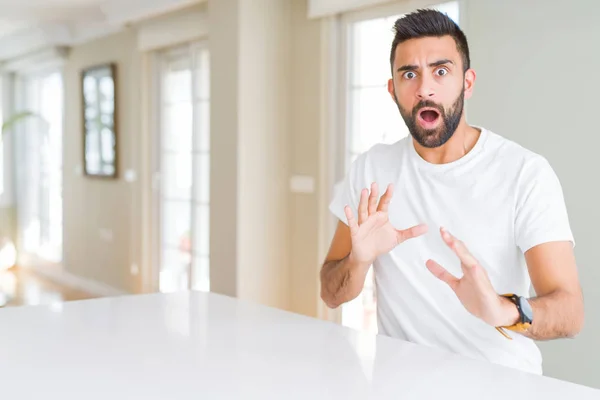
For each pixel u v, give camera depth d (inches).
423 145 52.9
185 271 196.5
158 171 206.8
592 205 100.6
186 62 193.2
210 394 35.6
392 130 136.7
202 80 184.5
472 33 115.6
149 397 35.1
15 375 38.8
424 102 51.0
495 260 51.9
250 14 154.3
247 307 58.5
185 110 194.1
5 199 288.8
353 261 53.7
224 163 159.0
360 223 51.1
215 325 51.5
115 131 220.1
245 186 156.0
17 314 55.1
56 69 261.6
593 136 100.0
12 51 268.2
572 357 103.8
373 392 36.2
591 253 101.0
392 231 51.3
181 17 184.4
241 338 47.5
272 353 43.8
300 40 156.3
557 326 45.1
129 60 213.8
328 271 58.3
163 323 51.9
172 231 201.8
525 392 36.5
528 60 107.6
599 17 98.5
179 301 61.2
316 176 153.2
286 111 161.2
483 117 114.4
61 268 260.7
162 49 201.2
